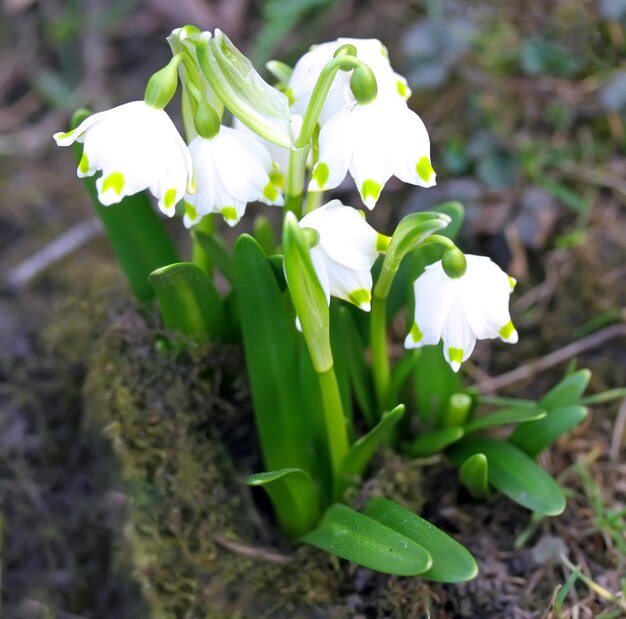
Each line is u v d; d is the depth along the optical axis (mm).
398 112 224
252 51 463
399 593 279
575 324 372
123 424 302
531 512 304
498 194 395
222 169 236
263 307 261
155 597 289
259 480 242
